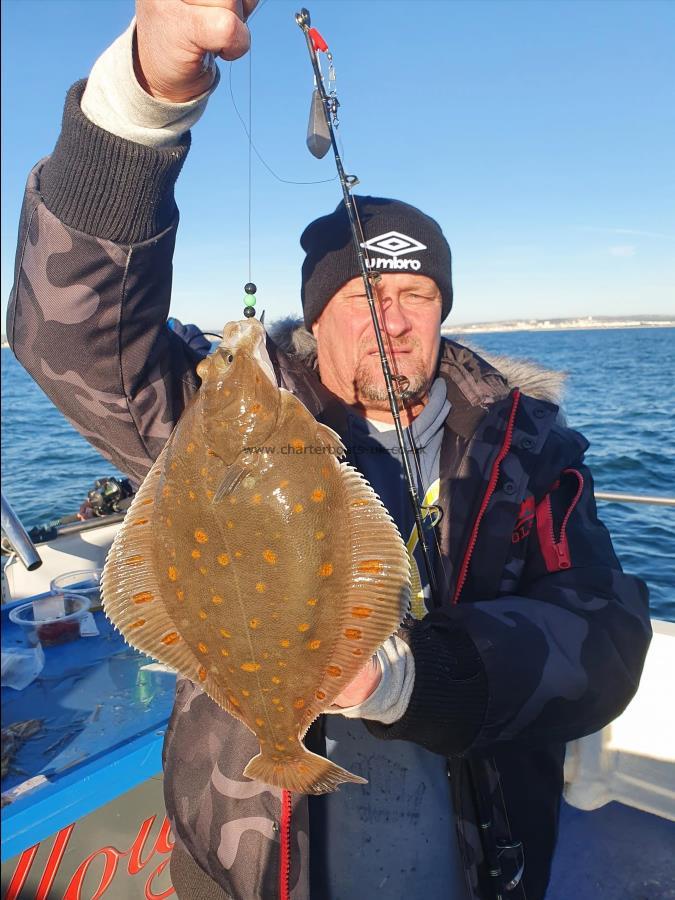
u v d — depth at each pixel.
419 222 0.87
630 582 0.74
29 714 0.76
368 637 0.56
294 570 0.54
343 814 0.71
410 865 0.71
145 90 0.55
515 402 0.82
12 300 0.65
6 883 0.72
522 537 0.78
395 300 0.86
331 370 0.90
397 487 0.82
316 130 0.75
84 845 0.77
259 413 0.55
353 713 0.56
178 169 0.60
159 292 0.64
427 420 0.84
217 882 0.65
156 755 0.70
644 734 1.14
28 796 0.62
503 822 0.73
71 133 0.57
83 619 0.95
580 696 0.63
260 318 0.62
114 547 0.58
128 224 0.59
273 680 0.55
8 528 0.64
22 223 0.62
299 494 0.54
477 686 0.59
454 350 0.92
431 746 0.59
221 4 0.49
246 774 0.56
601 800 1.17
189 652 0.58
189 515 0.55
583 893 1.01
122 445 0.70
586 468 0.85
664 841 1.10
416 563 0.79
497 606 0.67
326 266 0.87
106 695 0.80
